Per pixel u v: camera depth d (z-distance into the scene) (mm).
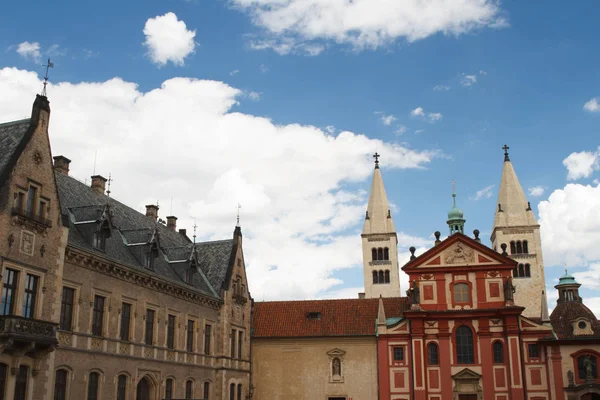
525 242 109375
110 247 48375
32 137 38812
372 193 119500
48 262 38719
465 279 69438
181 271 58312
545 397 63406
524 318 66125
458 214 103938
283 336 70375
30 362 36438
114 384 45156
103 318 44656
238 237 69375
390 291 112312
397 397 66250
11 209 36094
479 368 66062
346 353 68938
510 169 114438
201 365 58469
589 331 64688
